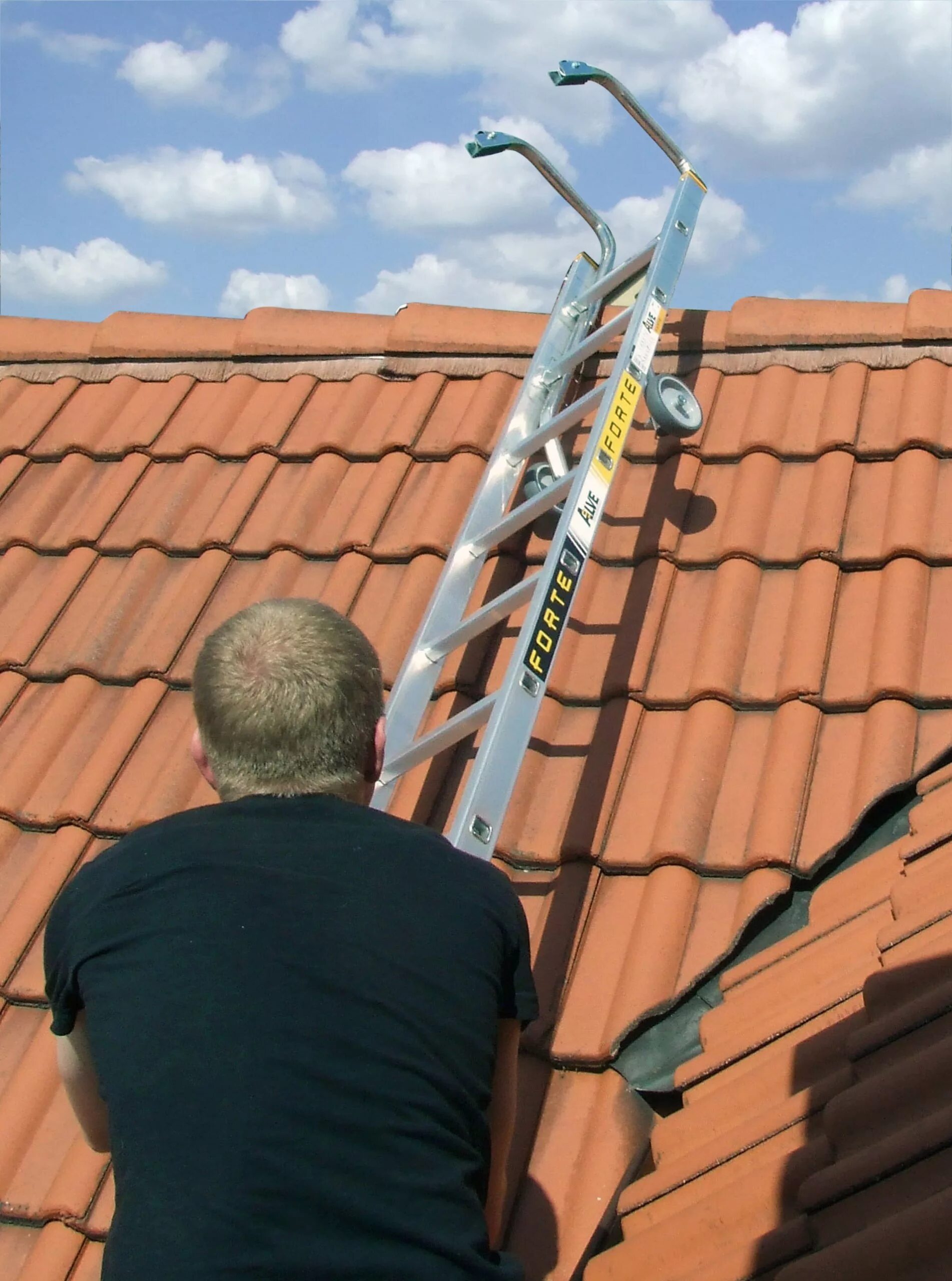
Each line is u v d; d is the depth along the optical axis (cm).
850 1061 213
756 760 301
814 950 254
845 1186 185
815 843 276
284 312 474
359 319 464
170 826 164
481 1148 159
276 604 171
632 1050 262
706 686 313
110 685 383
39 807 354
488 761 242
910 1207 173
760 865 277
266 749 162
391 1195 142
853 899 263
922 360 378
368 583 382
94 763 356
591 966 275
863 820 278
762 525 350
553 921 284
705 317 411
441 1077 150
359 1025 147
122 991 151
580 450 400
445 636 308
